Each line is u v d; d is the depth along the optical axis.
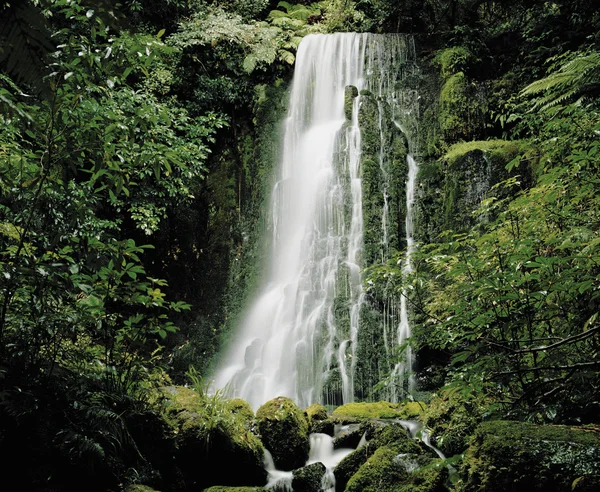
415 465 4.03
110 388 3.77
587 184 3.01
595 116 4.66
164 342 9.41
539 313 3.22
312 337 8.32
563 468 2.26
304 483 4.54
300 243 9.62
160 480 3.83
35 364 3.34
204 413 4.35
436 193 9.48
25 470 3.10
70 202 3.29
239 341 9.38
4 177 3.10
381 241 8.98
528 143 8.63
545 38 10.04
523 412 2.94
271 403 5.10
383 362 7.94
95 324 3.56
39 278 3.14
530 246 2.93
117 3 1.05
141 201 8.71
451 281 5.28
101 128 3.28
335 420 5.60
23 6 1.02
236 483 4.40
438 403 5.03
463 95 10.01
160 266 10.10
